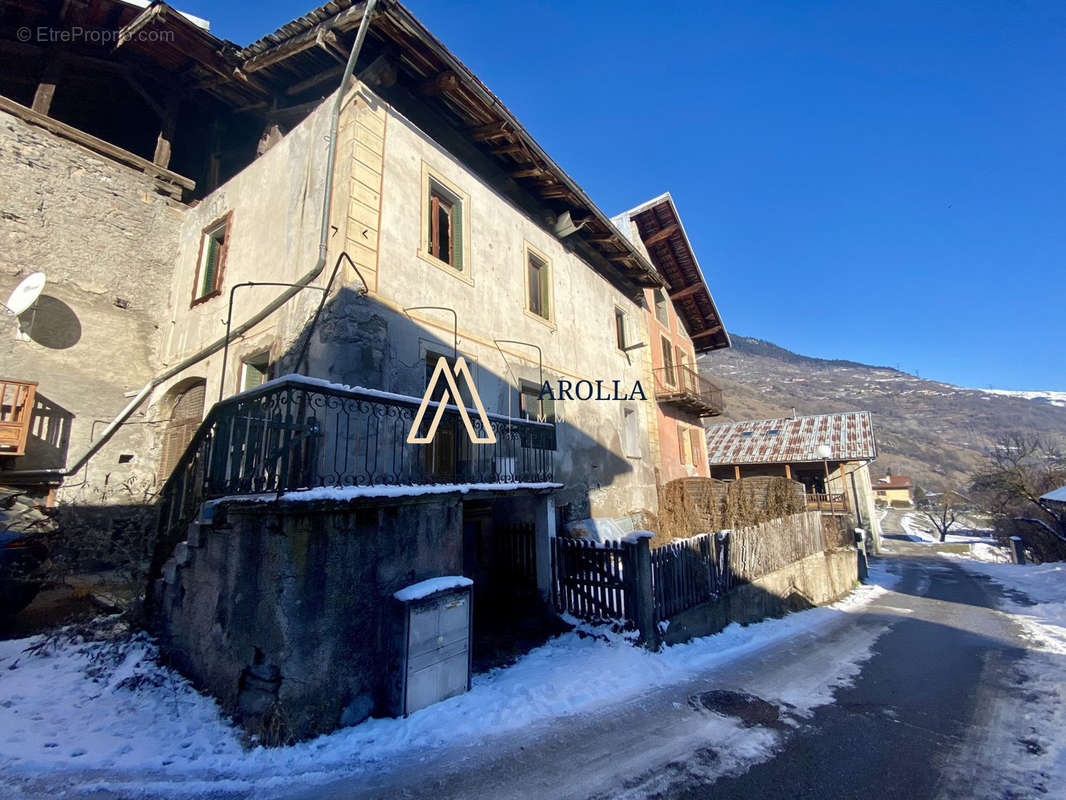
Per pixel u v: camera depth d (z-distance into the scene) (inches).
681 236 739.4
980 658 282.7
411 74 320.2
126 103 446.6
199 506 215.0
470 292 350.9
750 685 228.1
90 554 267.7
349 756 150.2
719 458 1131.9
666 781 143.4
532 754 157.4
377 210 288.8
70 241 362.6
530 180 427.2
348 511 175.5
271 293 307.0
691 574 310.7
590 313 518.9
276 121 377.4
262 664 158.1
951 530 1982.0
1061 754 162.4
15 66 398.9
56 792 128.8
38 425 334.6
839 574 575.2
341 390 193.5
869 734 177.2
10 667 196.4
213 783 135.1
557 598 290.5
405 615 177.0
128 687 182.5
